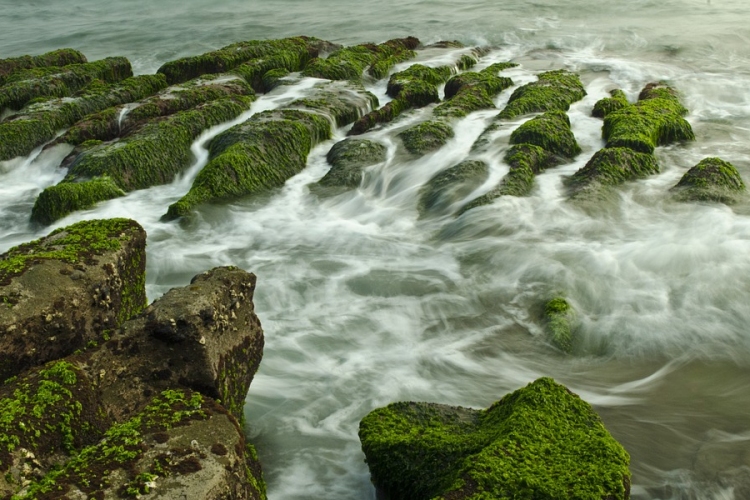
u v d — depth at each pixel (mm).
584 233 9773
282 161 12953
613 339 7621
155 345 5371
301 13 34750
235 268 6254
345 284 9164
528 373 7188
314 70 18703
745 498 5453
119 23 34500
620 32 25484
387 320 8281
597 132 14070
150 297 9102
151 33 30703
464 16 30734
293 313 8500
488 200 10641
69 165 13578
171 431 4621
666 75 19141
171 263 9977
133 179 12648
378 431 5504
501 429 5254
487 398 6809
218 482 4246
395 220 10977
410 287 8977
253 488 4762
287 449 6184
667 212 10195
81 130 14602
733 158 12461
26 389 4781
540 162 12031
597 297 8336
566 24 27734
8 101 17344
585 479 4672
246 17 34188
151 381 5301
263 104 16062
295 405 6758
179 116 14484
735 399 6617
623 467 4840
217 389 5445
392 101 15852
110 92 16906
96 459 4332
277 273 9547
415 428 5562
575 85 16875
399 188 12062
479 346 7684
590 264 8961
